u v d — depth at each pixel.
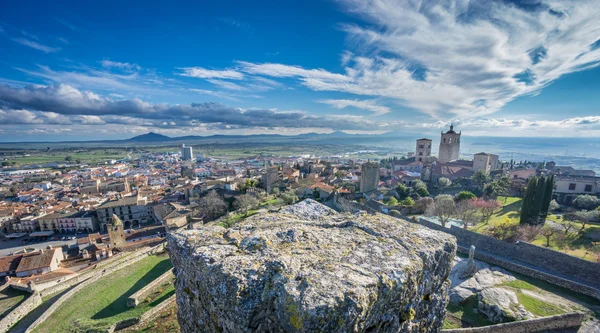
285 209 8.34
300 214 7.91
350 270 5.00
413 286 5.34
